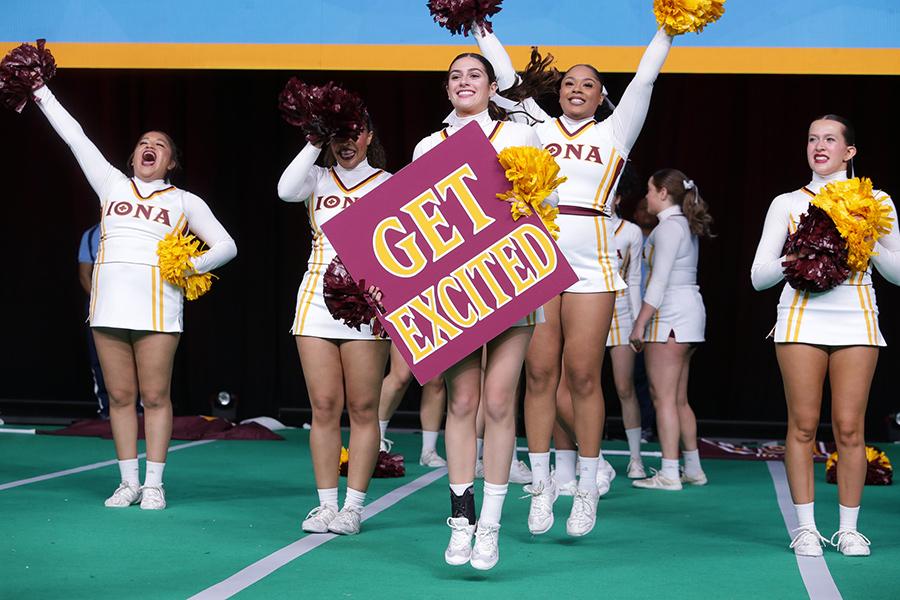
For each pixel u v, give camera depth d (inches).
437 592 138.8
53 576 144.9
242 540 170.6
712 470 277.0
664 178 241.3
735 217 355.9
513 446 146.7
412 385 370.9
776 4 252.4
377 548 165.8
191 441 322.0
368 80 368.2
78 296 379.9
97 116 378.3
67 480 233.5
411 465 274.1
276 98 370.0
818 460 297.7
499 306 143.6
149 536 172.6
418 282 144.3
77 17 269.0
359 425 177.8
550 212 144.3
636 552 166.2
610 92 363.3
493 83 160.1
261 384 373.1
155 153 200.5
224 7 266.1
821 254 160.9
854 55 250.8
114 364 199.8
